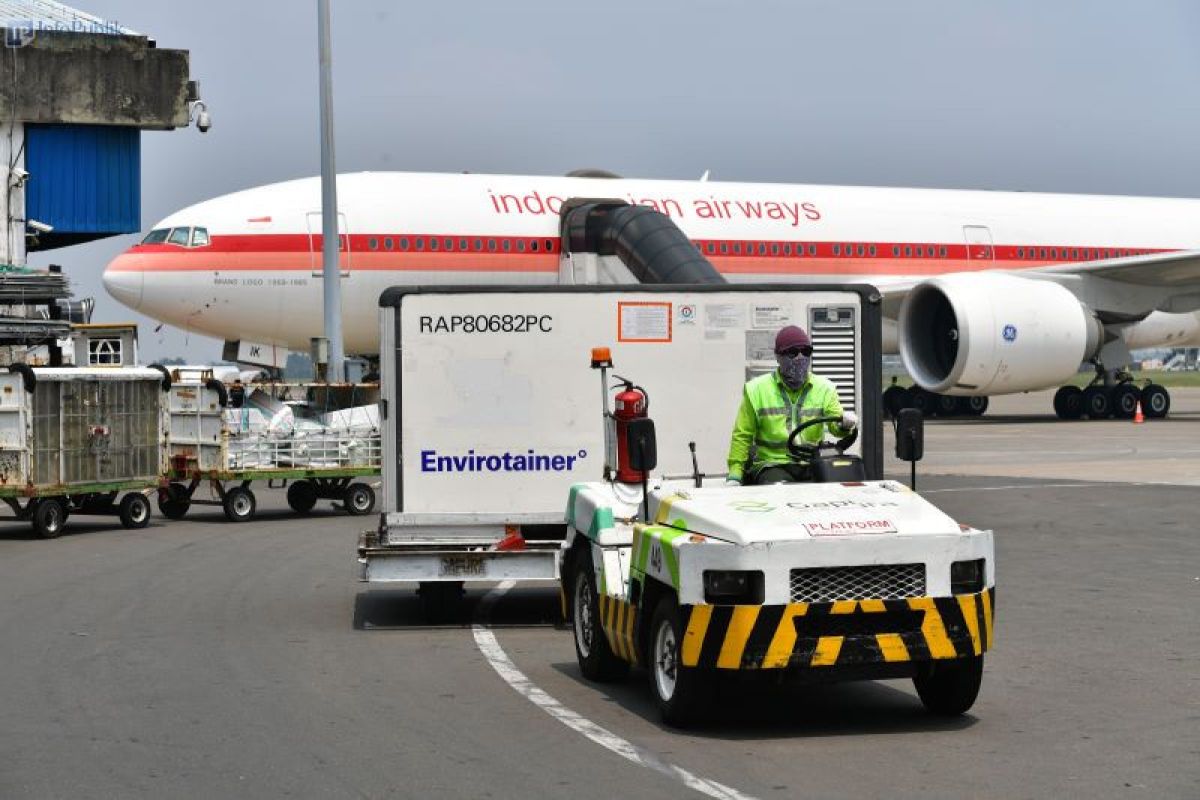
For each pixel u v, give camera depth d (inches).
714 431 439.8
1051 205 1488.7
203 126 1337.4
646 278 1128.8
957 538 283.4
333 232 954.1
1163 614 418.9
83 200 1339.8
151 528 682.8
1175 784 241.3
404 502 428.5
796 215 1331.2
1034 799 233.6
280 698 315.9
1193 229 1546.5
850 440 334.6
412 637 398.6
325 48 946.1
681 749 271.4
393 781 246.7
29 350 924.6
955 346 1300.4
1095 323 1280.8
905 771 253.6
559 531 446.9
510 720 296.2
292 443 727.7
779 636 274.8
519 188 1222.9
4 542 624.7
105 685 329.1
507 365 431.8
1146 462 959.6
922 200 1418.6
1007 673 339.6
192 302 1145.4
